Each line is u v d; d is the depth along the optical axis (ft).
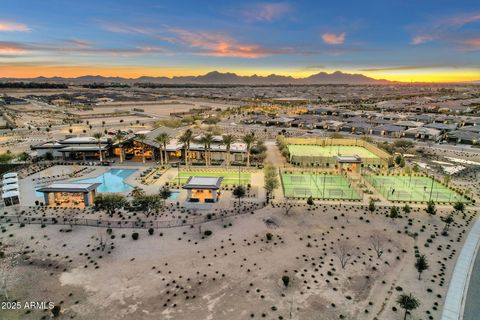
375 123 593.83
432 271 160.25
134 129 569.23
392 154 379.14
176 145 381.19
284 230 201.16
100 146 362.33
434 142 483.10
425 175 315.78
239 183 290.35
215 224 208.74
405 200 250.78
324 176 293.02
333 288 147.02
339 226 206.90
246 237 192.24
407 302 126.52
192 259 169.17
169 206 237.45
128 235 193.88
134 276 154.92
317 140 428.97
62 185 246.06
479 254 175.83
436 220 216.74
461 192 263.70
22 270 159.12
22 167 336.49
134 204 231.91
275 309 133.08
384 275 156.97
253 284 149.28
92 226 205.26
